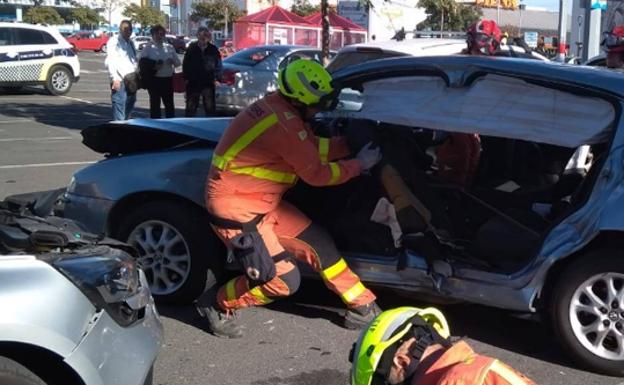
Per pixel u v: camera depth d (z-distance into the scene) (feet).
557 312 14.10
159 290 16.84
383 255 15.34
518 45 26.86
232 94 48.03
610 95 13.65
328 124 16.63
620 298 13.56
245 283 14.74
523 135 13.93
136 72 41.42
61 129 46.75
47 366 9.36
